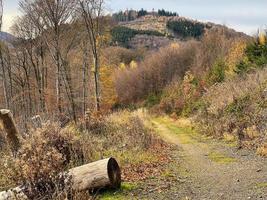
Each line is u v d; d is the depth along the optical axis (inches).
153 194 364.8
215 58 2325.3
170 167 516.1
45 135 454.3
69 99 1154.7
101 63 1962.4
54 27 1090.1
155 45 5757.9
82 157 470.0
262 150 586.9
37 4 1094.4
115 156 538.3
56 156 346.6
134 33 6254.9
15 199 316.2
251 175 438.6
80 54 1587.1
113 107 2394.2
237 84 1127.0
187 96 1718.8
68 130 490.0
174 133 1083.9
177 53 3011.8
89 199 329.7
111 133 741.9
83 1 1155.9
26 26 1339.8
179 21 6860.2
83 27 1259.2
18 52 1429.6
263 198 335.0
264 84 957.8
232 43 2269.9
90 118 828.6
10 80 1443.2
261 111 816.9
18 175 331.6
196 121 1189.1
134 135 711.7
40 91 1302.9
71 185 335.6
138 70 3058.6
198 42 3137.3
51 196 318.3
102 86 1977.1
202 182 417.7
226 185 396.8
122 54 4443.9
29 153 356.2
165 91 2496.3
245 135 746.2
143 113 1544.0
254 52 1382.9
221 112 1019.3
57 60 1109.7
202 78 1788.9
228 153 636.7
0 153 518.3
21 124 704.4
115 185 371.2
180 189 385.4
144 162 530.6
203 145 780.0
